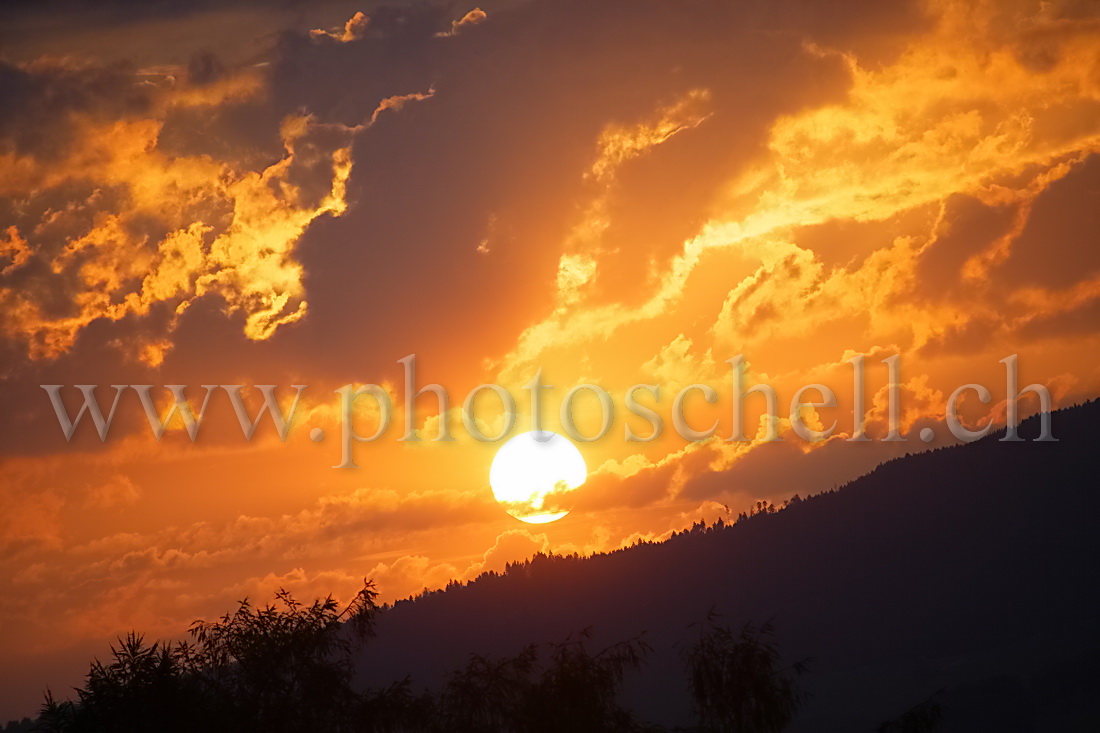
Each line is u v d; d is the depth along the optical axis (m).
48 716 23.41
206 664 24.61
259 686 24.39
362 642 25.81
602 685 25.73
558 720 25.16
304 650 25.06
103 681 23.56
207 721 23.25
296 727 24.06
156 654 24.02
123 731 23.06
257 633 25.12
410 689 26.00
